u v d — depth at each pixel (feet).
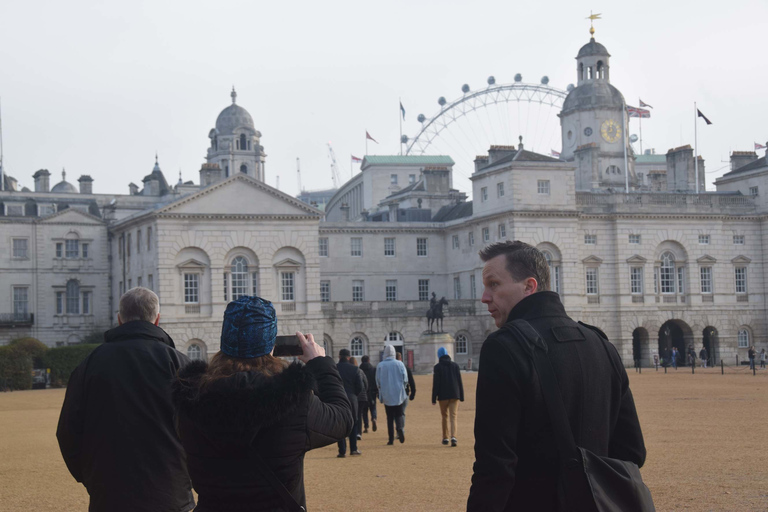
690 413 148.46
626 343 373.40
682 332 393.70
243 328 27.73
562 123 499.51
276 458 26.89
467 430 134.92
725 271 390.63
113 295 401.49
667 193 385.70
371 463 97.66
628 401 30.07
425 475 87.20
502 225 366.22
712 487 75.46
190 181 534.37
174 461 38.68
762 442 107.14
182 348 337.31
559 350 28.68
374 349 372.79
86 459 38.81
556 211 361.51
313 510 70.23
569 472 27.48
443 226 417.69
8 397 256.52
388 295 411.13
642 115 433.89
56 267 398.42
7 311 391.65
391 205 443.32
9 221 392.88
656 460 93.40
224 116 616.39
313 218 356.79
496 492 27.27
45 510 74.79
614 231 377.09
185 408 27.09
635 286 378.73
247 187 349.00
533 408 27.94
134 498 37.65
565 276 362.94
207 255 343.46
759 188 398.83
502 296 31.07
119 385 38.50
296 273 355.36
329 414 28.50
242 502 26.81
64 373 318.86
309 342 30.94
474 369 381.19
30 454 115.14
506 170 363.15
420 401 203.31
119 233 389.80
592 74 491.31
